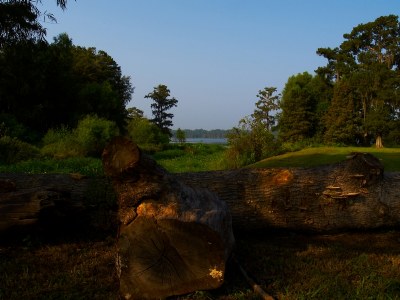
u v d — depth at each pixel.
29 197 5.75
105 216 6.42
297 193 6.66
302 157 18.67
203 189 5.29
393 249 6.06
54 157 25.61
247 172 6.93
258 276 4.82
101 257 5.55
